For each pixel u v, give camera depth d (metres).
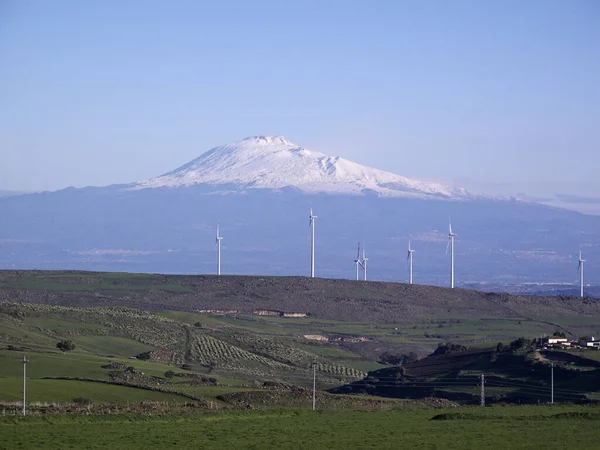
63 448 102.25
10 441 105.69
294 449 105.19
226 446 106.62
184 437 112.31
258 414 137.50
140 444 106.44
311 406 155.25
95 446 104.12
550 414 140.38
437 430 122.00
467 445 108.94
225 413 136.25
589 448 106.06
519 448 106.38
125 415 128.38
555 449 105.44
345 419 134.38
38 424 118.94
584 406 156.50
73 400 142.62
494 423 129.62
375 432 119.75
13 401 137.62
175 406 142.50
